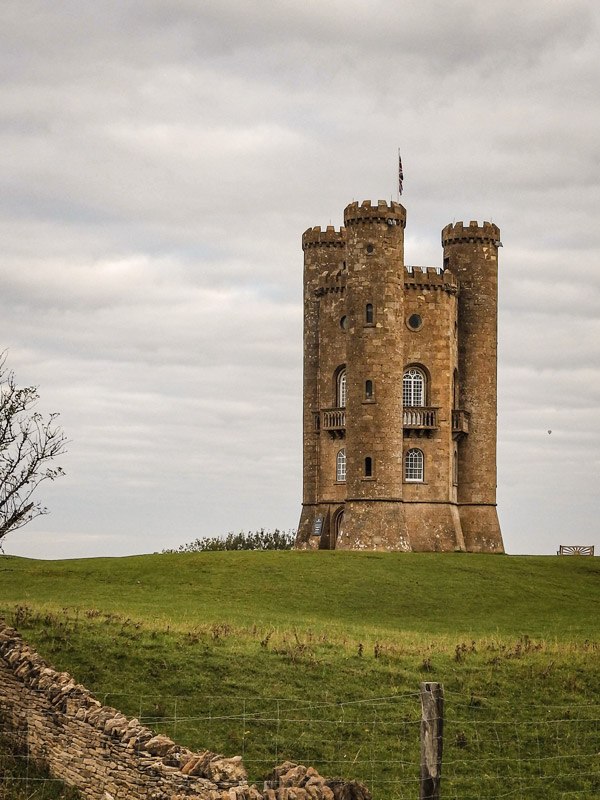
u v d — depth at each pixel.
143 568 71.56
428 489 89.50
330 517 90.81
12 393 45.19
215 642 41.78
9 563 74.88
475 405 93.50
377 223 86.25
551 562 79.69
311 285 94.94
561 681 39.16
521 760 32.28
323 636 46.09
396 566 73.94
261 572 70.38
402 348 87.50
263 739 32.19
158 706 34.00
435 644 45.41
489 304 94.25
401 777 30.23
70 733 27.95
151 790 25.23
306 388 94.31
